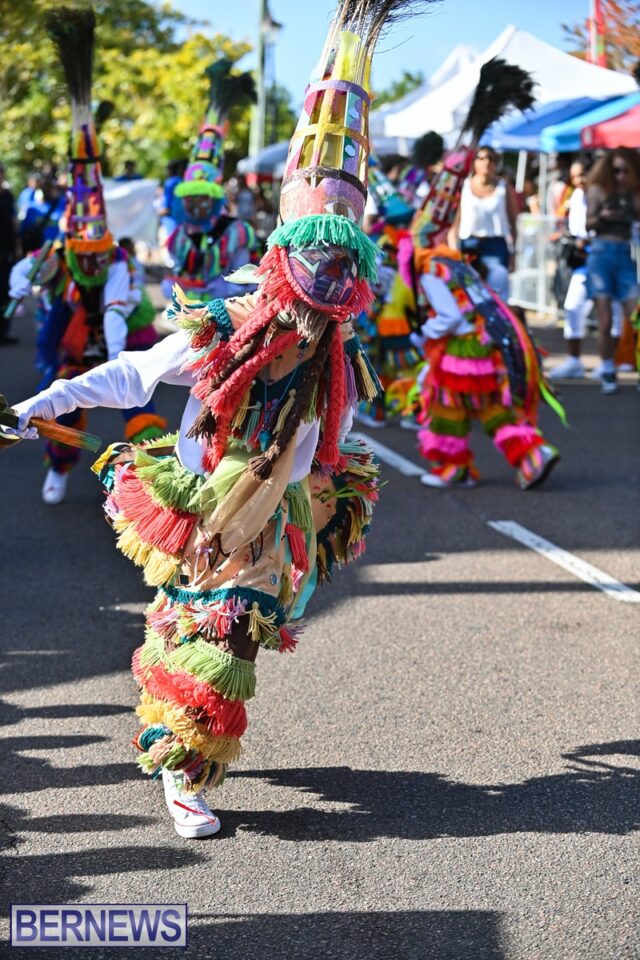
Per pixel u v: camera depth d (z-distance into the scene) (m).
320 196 3.09
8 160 34.16
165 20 32.62
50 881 3.10
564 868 3.17
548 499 7.21
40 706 4.24
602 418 9.80
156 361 3.18
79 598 5.46
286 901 3.01
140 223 17.89
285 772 3.72
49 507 7.15
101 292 6.25
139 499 3.25
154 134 30.22
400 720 4.09
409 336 9.31
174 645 3.33
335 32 3.16
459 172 6.93
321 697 4.28
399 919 2.94
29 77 29.08
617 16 12.23
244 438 3.14
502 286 9.71
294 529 3.28
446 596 5.42
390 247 9.15
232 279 3.23
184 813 3.35
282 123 34.47
